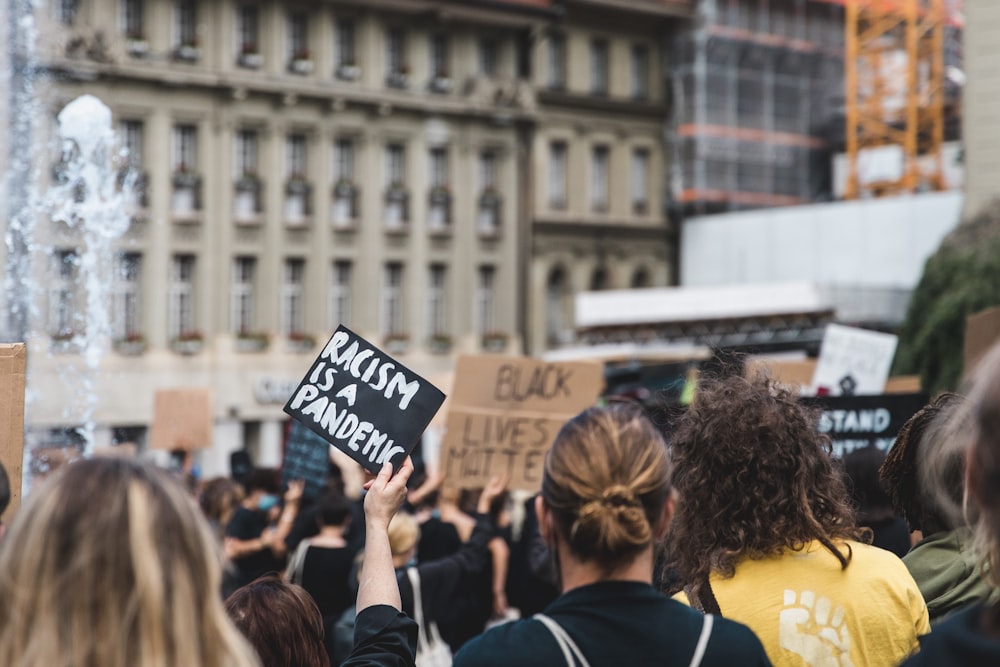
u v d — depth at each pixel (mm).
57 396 48469
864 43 86375
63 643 3738
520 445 14531
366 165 68625
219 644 3863
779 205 84625
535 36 74000
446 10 69688
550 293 77188
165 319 62312
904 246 70188
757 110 83375
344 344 6348
